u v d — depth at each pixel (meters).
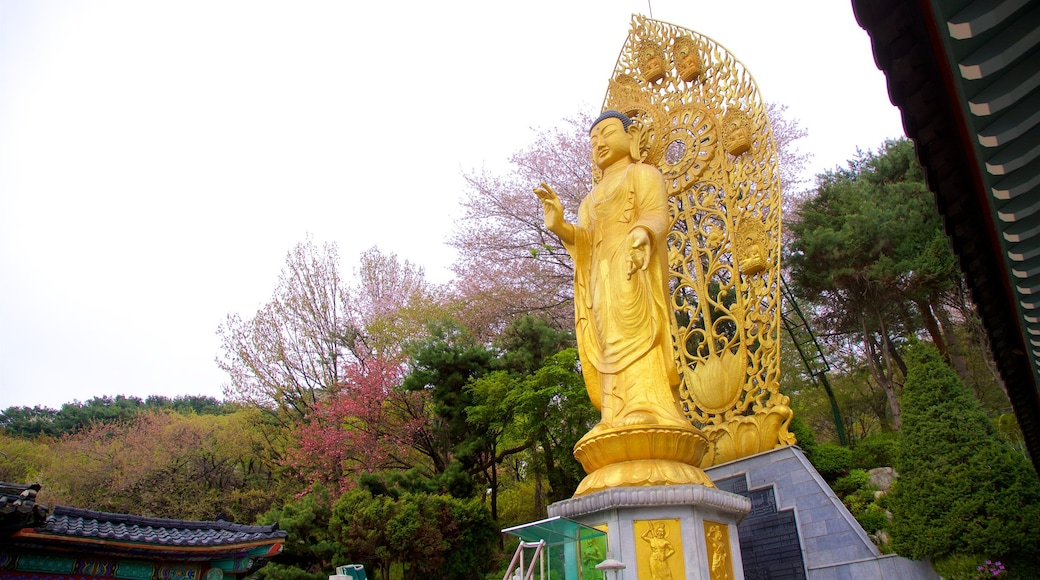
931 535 11.44
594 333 12.84
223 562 13.66
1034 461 10.49
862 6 4.18
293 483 31.94
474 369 24.16
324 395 30.88
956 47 4.08
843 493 15.44
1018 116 4.39
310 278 33.88
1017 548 10.85
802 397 31.41
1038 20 3.91
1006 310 6.89
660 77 16.91
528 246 29.70
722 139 15.41
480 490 23.59
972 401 12.42
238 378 33.00
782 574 12.95
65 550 12.12
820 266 25.02
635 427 10.77
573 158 29.58
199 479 36.03
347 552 19.14
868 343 25.03
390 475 21.19
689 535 10.04
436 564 19.05
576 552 9.96
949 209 5.61
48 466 38.75
